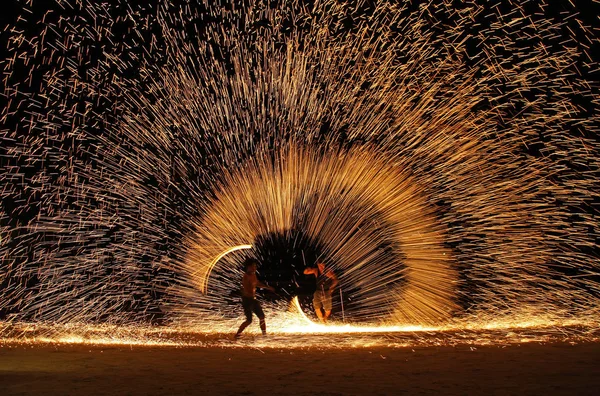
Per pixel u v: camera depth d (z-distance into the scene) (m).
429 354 7.93
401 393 5.47
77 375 6.61
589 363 7.04
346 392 5.54
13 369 7.04
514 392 5.43
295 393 5.52
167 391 5.68
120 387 5.89
